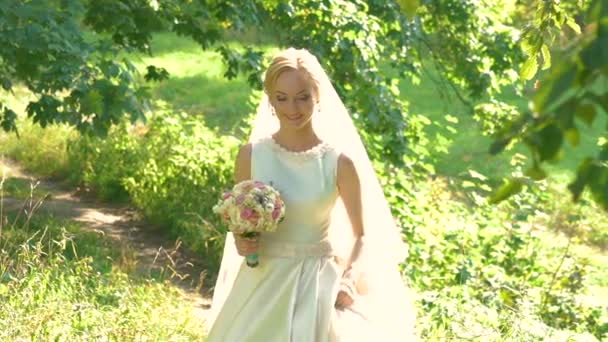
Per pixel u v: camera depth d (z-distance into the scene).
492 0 14.03
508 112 13.81
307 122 5.00
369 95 11.95
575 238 12.53
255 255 4.96
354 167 4.98
